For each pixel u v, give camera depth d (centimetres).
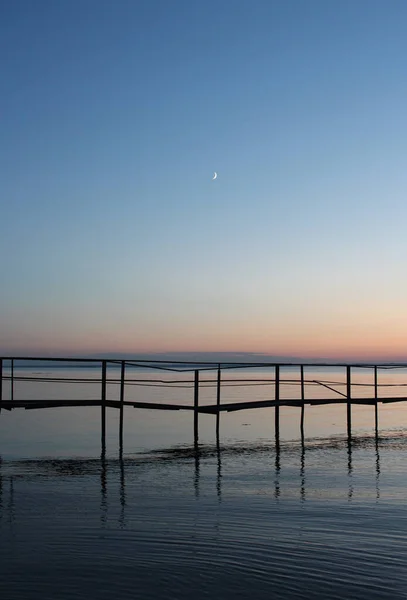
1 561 903
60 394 5150
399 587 806
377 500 1329
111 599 764
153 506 1266
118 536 1033
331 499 1339
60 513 1202
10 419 3422
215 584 816
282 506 1266
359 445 2362
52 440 2502
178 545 983
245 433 2788
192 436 2664
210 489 1456
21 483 1537
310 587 807
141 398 4922
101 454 2091
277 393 2564
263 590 795
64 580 827
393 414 4000
